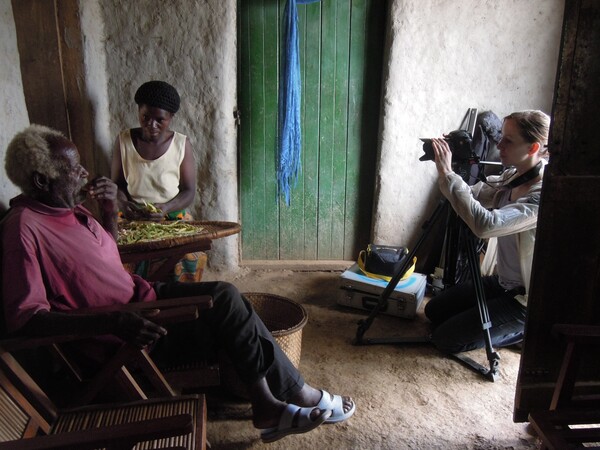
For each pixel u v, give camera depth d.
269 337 1.70
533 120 2.12
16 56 1.90
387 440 1.85
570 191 1.61
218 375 1.67
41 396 1.37
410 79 3.14
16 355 1.58
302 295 3.18
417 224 3.43
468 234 2.30
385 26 3.13
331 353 2.47
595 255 1.67
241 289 3.24
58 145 1.43
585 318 1.74
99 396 1.55
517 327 2.34
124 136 2.71
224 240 3.41
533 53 3.13
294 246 3.62
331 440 1.84
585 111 1.54
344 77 3.25
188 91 3.07
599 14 1.45
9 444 1.04
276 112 3.29
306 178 3.45
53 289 1.44
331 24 3.14
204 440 1.29
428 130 3.25
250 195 3.47
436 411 2.02
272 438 1.75
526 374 1.79
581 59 1.49
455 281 2.87
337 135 3.37
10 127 1.81
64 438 1.05
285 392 1.73
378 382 2.23
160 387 1.52
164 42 2.98
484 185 2.59
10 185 1.77
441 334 2.44
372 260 2.91
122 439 1.06
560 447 1.20
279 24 3.11
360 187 3.49
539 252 1.67
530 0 3.03
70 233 1.49
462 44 3.10
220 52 3.00
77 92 2.86
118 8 2.92
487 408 2.05
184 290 1.71
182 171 2.79
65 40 2.76
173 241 2.10
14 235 1.35
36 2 2.68
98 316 1.31
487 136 3.18
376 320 2.86
